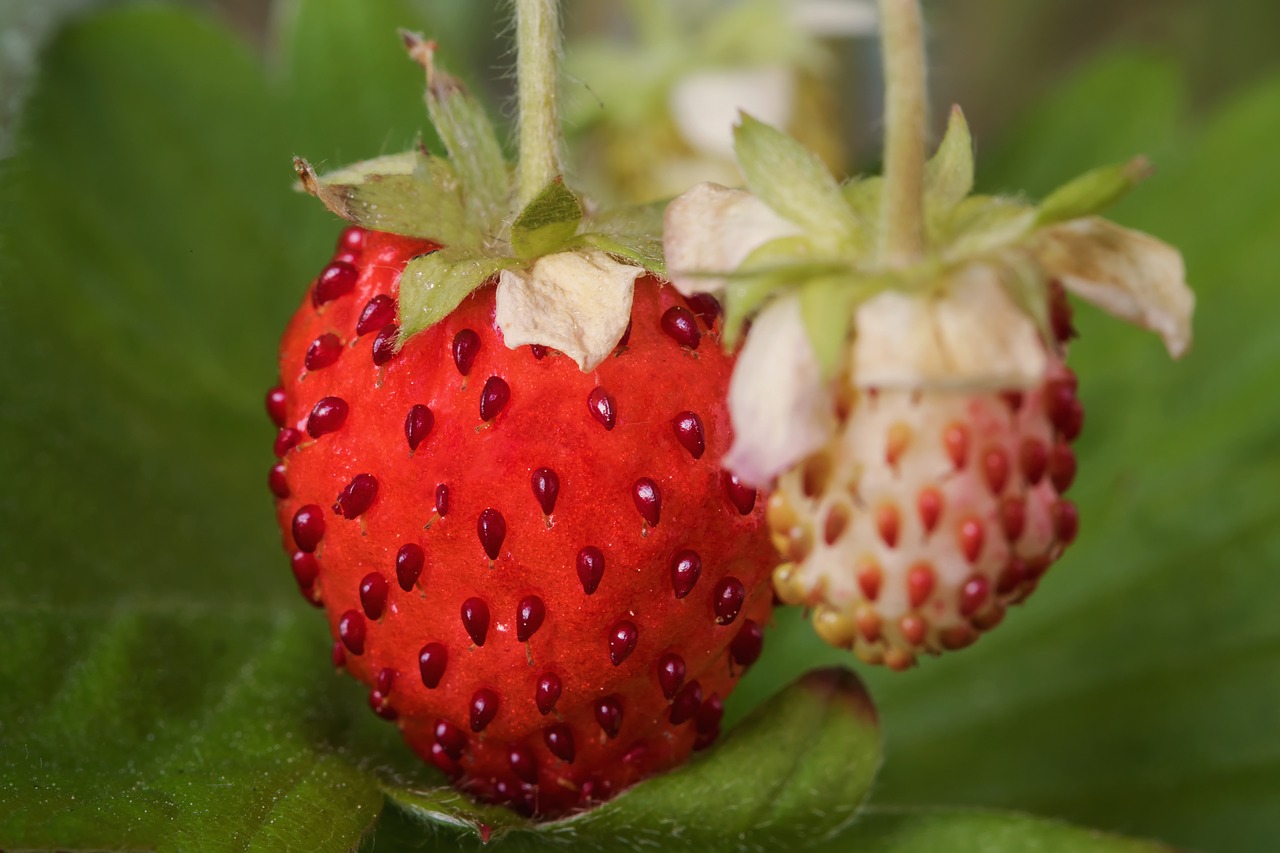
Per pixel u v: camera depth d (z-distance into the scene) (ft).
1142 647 0.44
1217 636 0.44
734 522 0.35
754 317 0.35
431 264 0.35
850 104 0.57
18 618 0.38
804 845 0.36
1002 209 0.33
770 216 0.34
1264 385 0.45
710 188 0.34
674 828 0.36
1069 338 0.34
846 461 0.33
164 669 0.38
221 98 0.44
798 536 0.33
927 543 0.33
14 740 0.36
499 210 0.36
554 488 0.34
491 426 0.34
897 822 0.37
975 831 0.37
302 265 0.44
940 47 0.67
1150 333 0.46
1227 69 0.64
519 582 0.35
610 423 0.34
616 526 0.35
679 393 0.35
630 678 0.35
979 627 0.33
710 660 0.36
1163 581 0.44
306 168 0.35
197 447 0.42
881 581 0.33
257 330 0.43
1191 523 0.45
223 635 0.39
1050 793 0.44
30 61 0.43
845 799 0.36
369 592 0.35
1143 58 0.50
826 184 0.33
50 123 0.43
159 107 0.44
